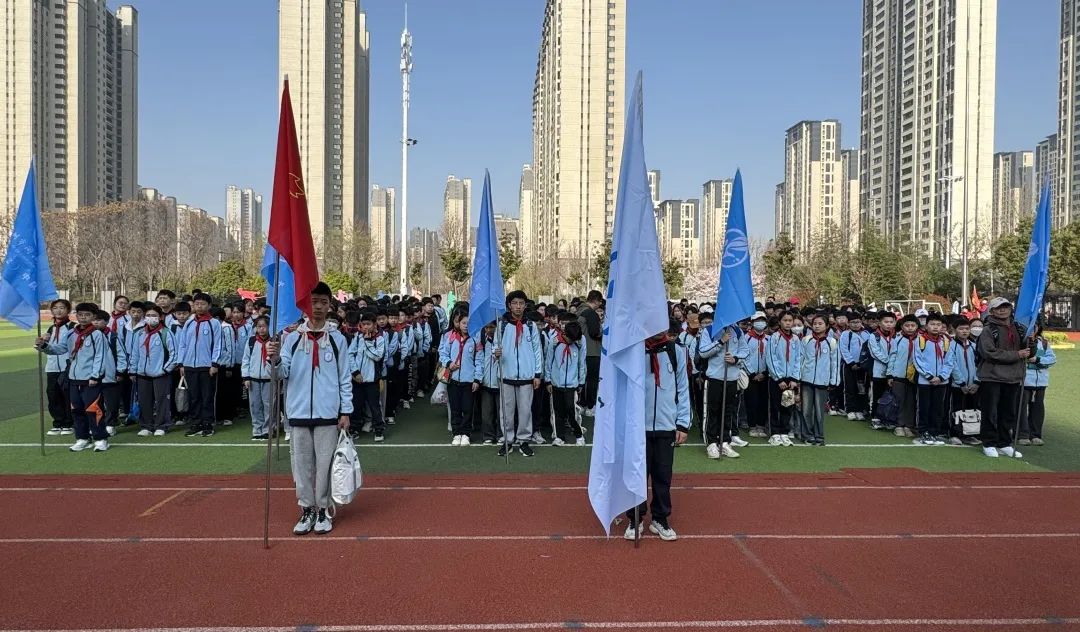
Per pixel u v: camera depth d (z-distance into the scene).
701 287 54.19
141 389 10.43
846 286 43.78
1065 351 26.39
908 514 6.81
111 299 29.55
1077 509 7.02
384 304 13.82
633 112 6.00
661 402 6.04
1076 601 4.91
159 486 7.57
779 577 5.26
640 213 5.89
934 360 10.17
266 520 5.73
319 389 6.05
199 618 4.52
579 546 5.86
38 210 8.88
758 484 7.91
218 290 40.94
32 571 5.25
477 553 5.67
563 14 71.38
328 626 4.44
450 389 10.20
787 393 9.91
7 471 8.23
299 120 41.31
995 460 9.20
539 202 84.31
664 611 4.70
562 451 9.57
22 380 16.30
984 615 4.69
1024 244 39.12
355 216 47.19
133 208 50.84
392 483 7.80
